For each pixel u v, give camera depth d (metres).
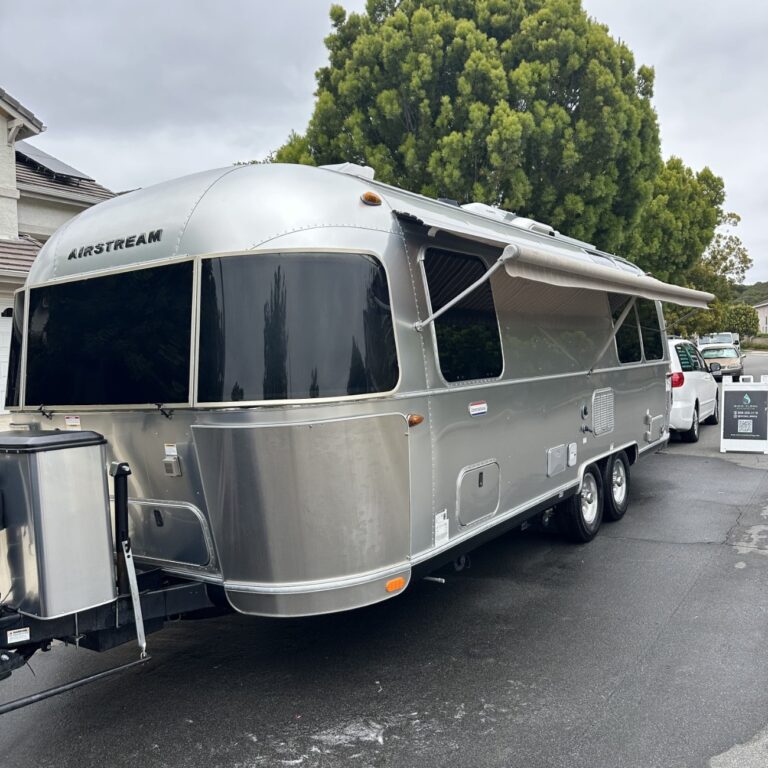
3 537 3.13
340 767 3.16
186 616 3.88
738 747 3.20
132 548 3.98
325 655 4.32
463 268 4.47
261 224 3.53
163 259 3.68
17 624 3.02
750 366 36.00
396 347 3.75
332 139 13.43
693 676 3.87
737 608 4.79
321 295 3.50
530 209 13.16
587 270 4.66
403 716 3.58
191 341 3.52
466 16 13.43
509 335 4.99
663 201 18.28
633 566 5.76
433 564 4.05
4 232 11.70
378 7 13.62
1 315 5.08
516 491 5.04
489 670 4.04
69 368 4.12
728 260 33.97
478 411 4.49
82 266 4.09
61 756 3.31
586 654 4.19
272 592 3.44
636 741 3.27
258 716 3.63
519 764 3.13
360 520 3.54
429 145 12.73
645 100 14.09
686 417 11.58
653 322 8.34
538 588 5.34
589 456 6.38
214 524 3.53
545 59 12.78
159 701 3.82
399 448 3.70
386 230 3.85
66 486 3.11
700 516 7.26
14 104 11.55
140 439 3.78
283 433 3.36
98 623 3.25
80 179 14.98
